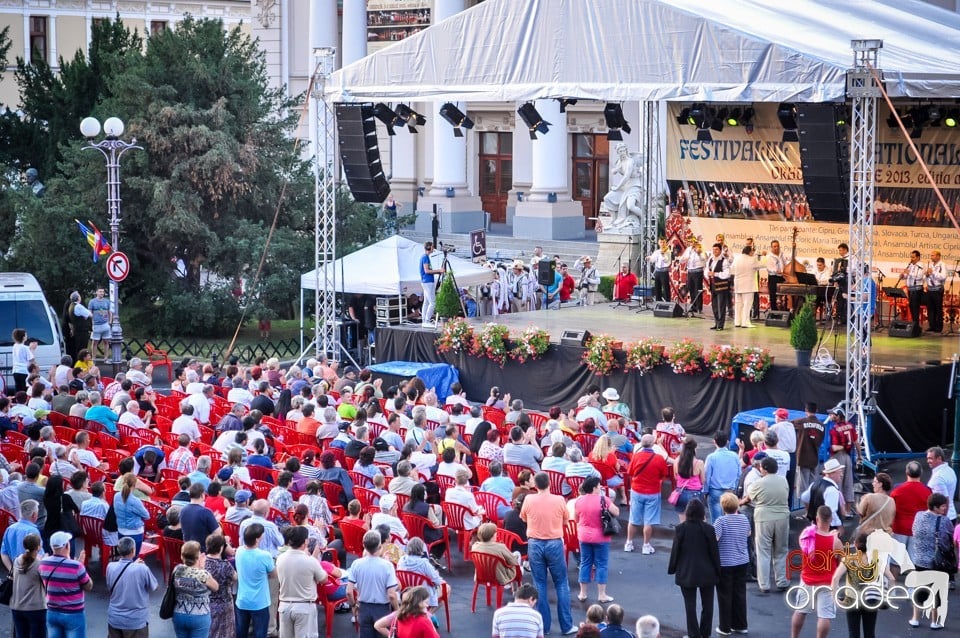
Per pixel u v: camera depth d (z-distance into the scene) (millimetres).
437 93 26391
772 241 31375
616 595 15625
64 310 33719
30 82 42281
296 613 12547
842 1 28359
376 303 31047
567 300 36156
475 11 25641
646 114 33531
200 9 78000
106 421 20094
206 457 15945
